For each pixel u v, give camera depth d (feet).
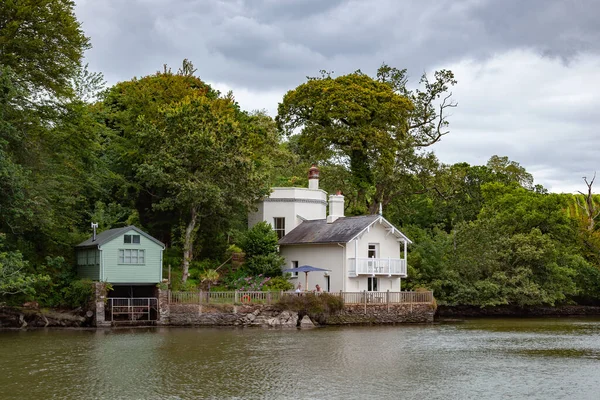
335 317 178.91
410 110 239.30
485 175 314.76
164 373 100.63
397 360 115.24
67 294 166.91
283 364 109.60
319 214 228.22
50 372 100.17
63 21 173.06
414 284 215.72
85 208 201.16
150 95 212.43
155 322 165.48
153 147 185.06
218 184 184.34
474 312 230.68
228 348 126.41
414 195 301.43
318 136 230.89
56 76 175.83
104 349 123.03
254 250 202.80
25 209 156.25
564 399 86.17
